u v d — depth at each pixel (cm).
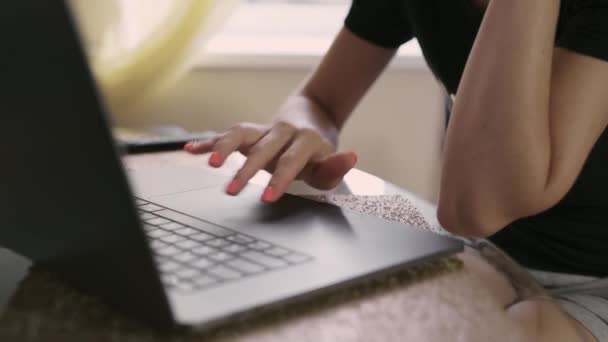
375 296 46
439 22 96
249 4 189
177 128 136
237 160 88
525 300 52
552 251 79
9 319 41
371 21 108
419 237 53
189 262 44
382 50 111
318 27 193
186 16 146
